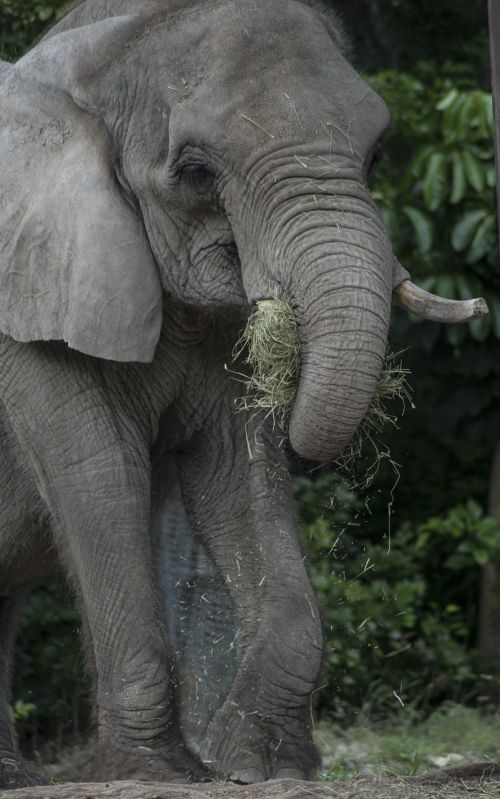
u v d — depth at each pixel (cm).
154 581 1024
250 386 1027
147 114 991
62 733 1719
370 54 2159
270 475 1081
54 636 1756
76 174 1003
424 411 2166
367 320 894
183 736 1018
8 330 1015
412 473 2258
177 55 980
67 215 998
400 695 1780
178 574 1124
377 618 1819
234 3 987
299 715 1019
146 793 865
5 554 1138
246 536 1088
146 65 994
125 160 1003
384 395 970
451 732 1575
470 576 2173
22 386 1038
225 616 1110
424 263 1847
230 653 1102
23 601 1317
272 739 1011
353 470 1041
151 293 998
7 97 1042
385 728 1641
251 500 1084
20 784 1128
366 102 957
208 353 1071
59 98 1027
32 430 1040
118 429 1034
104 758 998
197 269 994
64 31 1064
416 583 1880
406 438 2253
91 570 1016
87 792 874
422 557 2066
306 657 1020
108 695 1002
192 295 1002
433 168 1748
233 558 1088
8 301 1014
